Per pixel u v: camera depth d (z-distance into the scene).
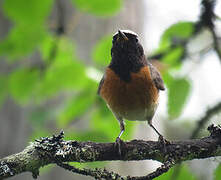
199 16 9.56
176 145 8.09
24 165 7.36
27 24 9.01
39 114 9.58
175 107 9.06
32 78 9.48
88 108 9.64
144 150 8.08
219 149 8.05
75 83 9.51
